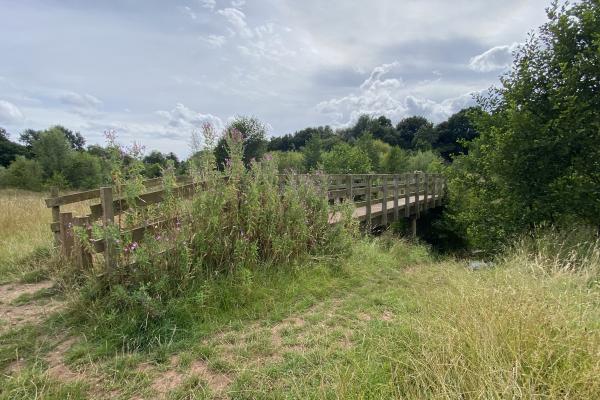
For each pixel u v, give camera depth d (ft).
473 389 6.10
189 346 9.34
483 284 10.87
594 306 9.30
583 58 22.79
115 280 11.16
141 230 12.32
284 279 14.20
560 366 6.66
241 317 11.26
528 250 18.01
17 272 14.85
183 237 12.10
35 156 120.67
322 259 16.84
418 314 10.62
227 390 7.55
